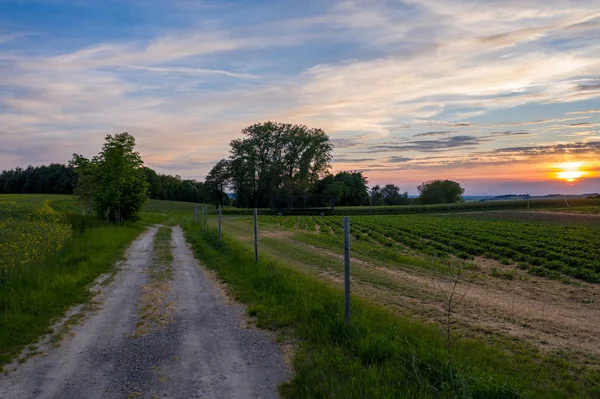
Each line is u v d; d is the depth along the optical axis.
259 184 78.38
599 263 14.84
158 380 5.30
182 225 40.59
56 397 4.86
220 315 8.29
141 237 26.77
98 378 5.37
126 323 7.82
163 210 75.31
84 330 7.39
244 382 5.20
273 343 6.54
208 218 55.00
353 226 36.69
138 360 5.98
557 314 9.03
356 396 4.43
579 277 13.40
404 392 4.46
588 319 8.66
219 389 5.02
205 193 88.88
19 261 10.93
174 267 14.48
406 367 5.14
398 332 6.47
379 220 45.25
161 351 6.34
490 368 5.39
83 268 12.57
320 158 79.88
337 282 12.08
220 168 86.44
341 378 4.98
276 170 76.25
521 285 12.22
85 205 37.28
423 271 14.18
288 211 66.44
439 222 40.25
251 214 67.50
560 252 18.61
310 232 31.78
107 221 29.45
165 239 25.36
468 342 6.86
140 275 12.91
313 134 79.56
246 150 77.38
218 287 11.04
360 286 11.54
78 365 5.80
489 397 4.40
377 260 16.58
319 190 79.19
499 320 8.49
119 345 6.62
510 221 41.88
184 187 125.19
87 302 9.44
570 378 5.66
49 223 19.62
